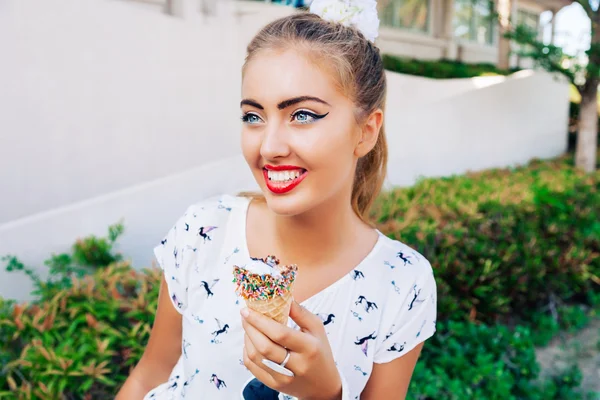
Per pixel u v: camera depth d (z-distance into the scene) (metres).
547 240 4.43
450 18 10.48
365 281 1.39
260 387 1.33
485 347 3.15
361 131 1.29
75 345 2.28
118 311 2.55
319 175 1.20
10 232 3.48
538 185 5.67
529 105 8.73
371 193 1.63
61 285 2.97
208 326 1.38
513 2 11.53
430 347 3.10
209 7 4.75
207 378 1.37
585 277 4.41
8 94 3.52
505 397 2.84
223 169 4.62
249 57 1.25
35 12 3.59
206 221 1.48
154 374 1.57
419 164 6.80
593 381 3.58
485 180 6.16
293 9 5.33
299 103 1.16
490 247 3.80
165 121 4.42
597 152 9.98
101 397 2.26
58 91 3.76
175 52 4.43
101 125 4.01
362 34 1.34
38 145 3.69
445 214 4.17
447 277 3.53
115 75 4.06
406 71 7.70
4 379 2.20
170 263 1.48
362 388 1.37
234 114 5.00
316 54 1.18
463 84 7.45
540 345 4.01
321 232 1.36
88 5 3.84
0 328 2.35
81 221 3.79
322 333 1.12
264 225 1.46
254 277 1.11
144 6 4.49
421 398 2.69
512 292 3.94
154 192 4.15
